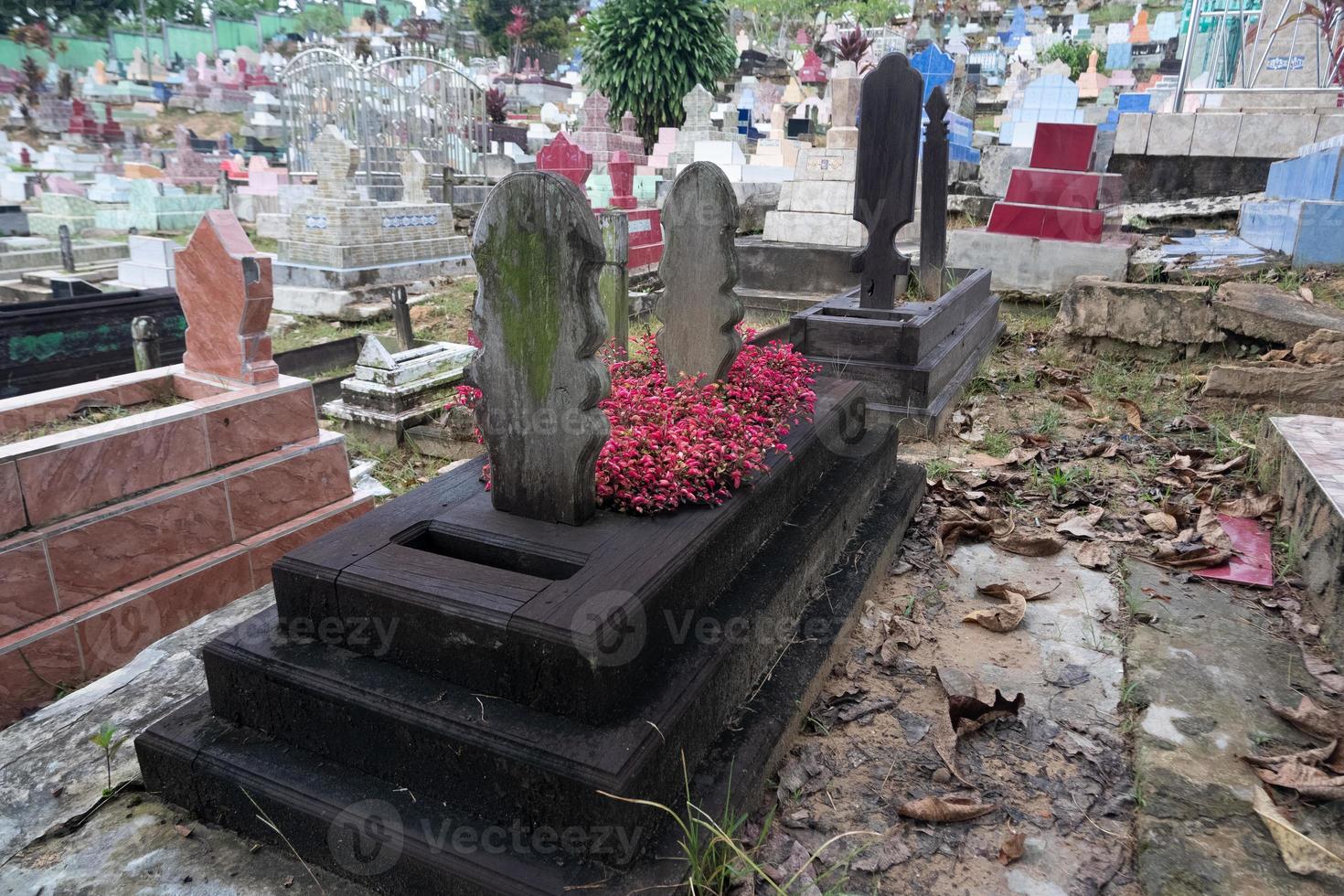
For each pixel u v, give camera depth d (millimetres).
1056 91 12398
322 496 4414
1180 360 5855
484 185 15742
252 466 4020
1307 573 3242
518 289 2332
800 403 3539
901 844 2166
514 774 1883
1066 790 2338
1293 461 3602
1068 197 7145
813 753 2477
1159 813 2191
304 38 45969
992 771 2414
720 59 20172
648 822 1909
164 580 3641
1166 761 2361
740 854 1927
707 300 3211
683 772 2072
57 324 6352
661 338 3350
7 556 3135
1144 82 26656
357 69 15383
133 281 10609
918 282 6758
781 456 3059
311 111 16547
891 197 5234
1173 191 9617
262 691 2215
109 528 3451
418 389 6059
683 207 3170
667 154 16625
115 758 2502
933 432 4914
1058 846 2158
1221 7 10523
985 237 7355
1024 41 31547
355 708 2057
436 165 16531
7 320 6051
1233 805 2207
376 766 2090
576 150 10641
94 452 3387
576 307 2271
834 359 5113
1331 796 2188
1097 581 3432
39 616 3256
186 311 4262
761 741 2293
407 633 2125
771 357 3764
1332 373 4855
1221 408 5133
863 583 3160
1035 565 3594
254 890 2014
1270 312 5453
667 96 19625
